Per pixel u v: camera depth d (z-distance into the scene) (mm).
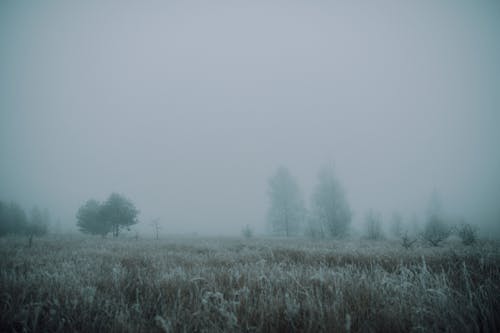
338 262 5484
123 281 3889
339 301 2695
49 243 11844
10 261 6168
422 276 3320
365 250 7930
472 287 3150
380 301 2727
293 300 2688
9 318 2473
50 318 2422
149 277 4145
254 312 2578
